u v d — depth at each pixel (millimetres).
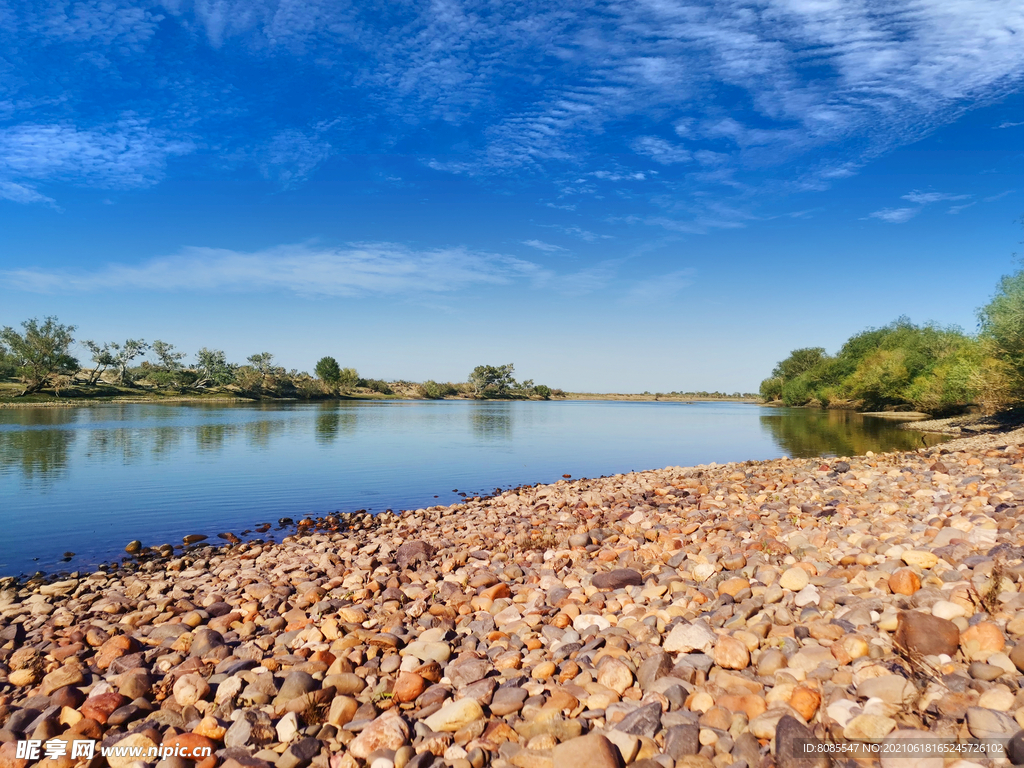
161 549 15125
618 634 6598
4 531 17172
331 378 184750
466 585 9961
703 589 7871
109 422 61531
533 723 4996
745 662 5512
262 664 6770
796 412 97938
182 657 7359
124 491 23500
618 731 4652
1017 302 34375
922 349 70062
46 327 105062
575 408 134750
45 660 7527
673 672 5543
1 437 44656
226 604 9430
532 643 6875
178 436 46781
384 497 22766
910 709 4391
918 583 6395
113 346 130875
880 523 9953
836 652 5305
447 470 30344
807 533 9734
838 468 19172
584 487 22000
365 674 6457
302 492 23672
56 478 26562
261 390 151250
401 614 8320
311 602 9523
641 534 12367
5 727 5781
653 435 53281
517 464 32844
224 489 24188
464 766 4605
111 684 6520
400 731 5039
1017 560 6727
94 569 13547
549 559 11047
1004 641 4910
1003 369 36344
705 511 14008
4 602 10953
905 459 20234
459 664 6312
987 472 13773
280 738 5379
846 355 97438
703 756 4324
